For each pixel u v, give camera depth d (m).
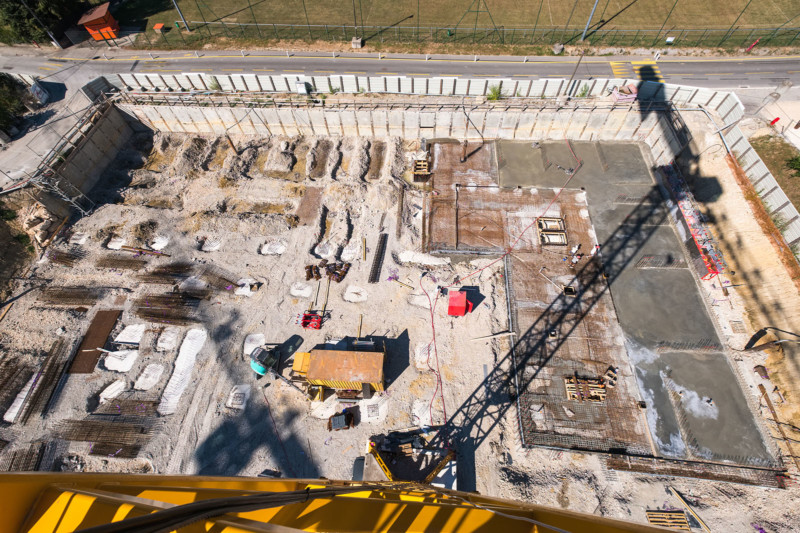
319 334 33.97
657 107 43.00
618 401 30.19
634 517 26.14
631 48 49.59
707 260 34.84
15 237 38.38
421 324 34.25
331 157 45.41
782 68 45.50
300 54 51.06
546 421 29.69
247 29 54.66
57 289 36.38
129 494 7.54
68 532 5.79
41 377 31.84
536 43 51.00
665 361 31.69
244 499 7.39
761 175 36.28
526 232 38.88
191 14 57.41
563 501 26.88
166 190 43.56
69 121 44.47
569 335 33.09
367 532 7.63
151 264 37.88
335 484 14.51
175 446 29.19
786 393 29.67
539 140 46.06
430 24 54.19
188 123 47.81
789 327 31.38
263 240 39.59
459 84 44.94
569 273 36.16
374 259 37.91
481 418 30.11
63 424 29.89
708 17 52.28
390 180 42.81
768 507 26.06
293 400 31.00
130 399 31.12
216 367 32.41
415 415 30.28
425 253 38.19
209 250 39.09
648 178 42.16
